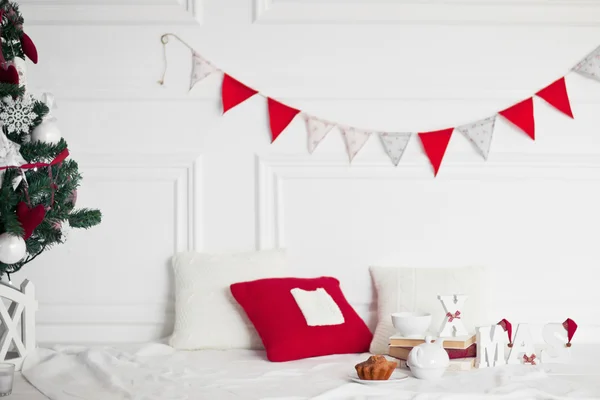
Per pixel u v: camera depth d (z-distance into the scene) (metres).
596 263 2.88
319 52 2.88
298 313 2.53
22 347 2.40
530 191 2.89
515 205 2.89
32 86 2.86
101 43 2.88
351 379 2.13
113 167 2.87
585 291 2.88
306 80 2.88
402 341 2.38
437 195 2.88
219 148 2.88
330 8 2.88
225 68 2.88
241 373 2.23
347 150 2.87
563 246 2.89
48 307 2.85
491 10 2.88
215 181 2.88
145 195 2.87
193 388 2.01
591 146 2.88
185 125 2.88
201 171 2.88
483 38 2.89
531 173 2.88
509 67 2.87
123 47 2.88
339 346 2.54
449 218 2.88
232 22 2.88
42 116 2.25
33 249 2.27
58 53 2.88
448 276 2.71
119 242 2.87
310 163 2.87
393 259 2.87
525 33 2.87
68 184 2.27
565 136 2.89
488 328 2.38
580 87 2.87
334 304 2.60
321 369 2.29
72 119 2.87
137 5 2.87
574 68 2.89
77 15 2.87
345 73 2.88
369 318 2.85
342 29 2.88
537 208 2.89
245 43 2.88
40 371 2.25
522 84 2.89
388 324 2.62
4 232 2.05
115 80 2.88
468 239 2.88
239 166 2.88
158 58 2.88
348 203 2.88
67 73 2.88
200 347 2.62
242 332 2.63
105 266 2.86
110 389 2.00
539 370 2.19
